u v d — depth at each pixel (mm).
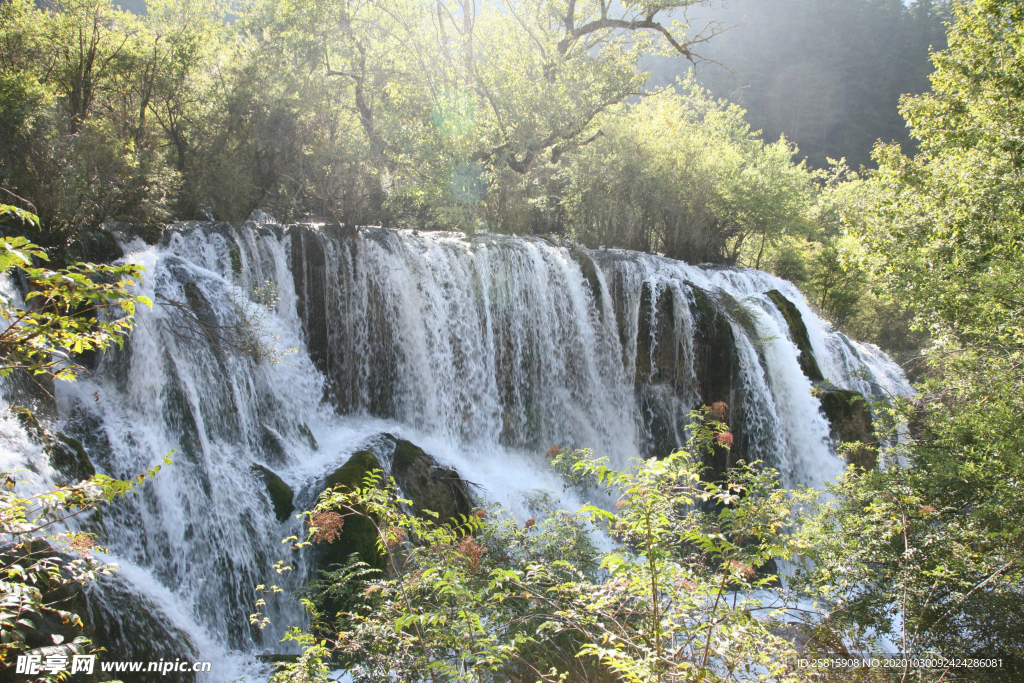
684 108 34219
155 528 10016
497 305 17703
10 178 12977
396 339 16047
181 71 20125
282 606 10453
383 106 21766
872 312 35250
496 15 23688
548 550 7852
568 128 23406
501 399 17781
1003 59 17359
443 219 19906
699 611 4695
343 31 23391
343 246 15711
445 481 13578
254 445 12531
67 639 6965
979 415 10508
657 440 19031
